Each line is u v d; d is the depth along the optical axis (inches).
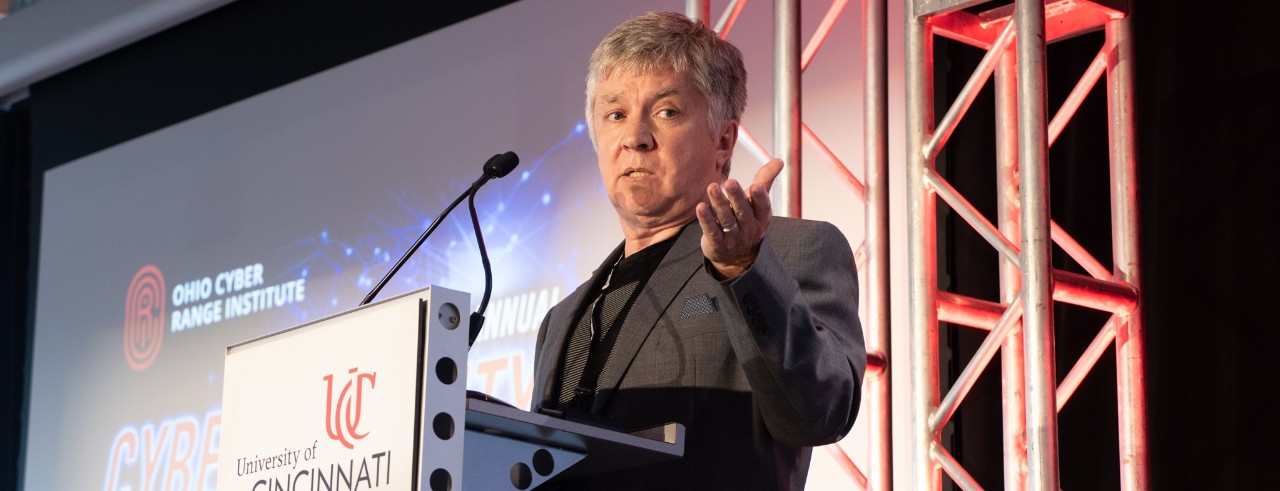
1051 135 151.7
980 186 167.5
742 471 72.9
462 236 224.4
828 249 78.4
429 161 234.1
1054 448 121.9
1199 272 150.6
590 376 77.9
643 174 82.2
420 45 241.4
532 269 212.5
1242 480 144.3
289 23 270.8
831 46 182.4
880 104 147.6
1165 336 151.5
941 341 165.9
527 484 63.7
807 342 65.8
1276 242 145.9
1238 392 145.9
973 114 169.2
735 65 86.1
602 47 85.8
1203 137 152.3
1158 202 154.4
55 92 322.3
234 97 279.0
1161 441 150.3
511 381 210.1
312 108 257.8
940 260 167.9
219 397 258.1
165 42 297.3
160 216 282.8
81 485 285.3
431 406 56.5
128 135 301.9
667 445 65.9
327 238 247.1
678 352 75.4
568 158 212.7
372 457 58.3
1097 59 149.1
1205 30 153.9
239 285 260.5
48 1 310.0
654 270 80.8
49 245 309.3
